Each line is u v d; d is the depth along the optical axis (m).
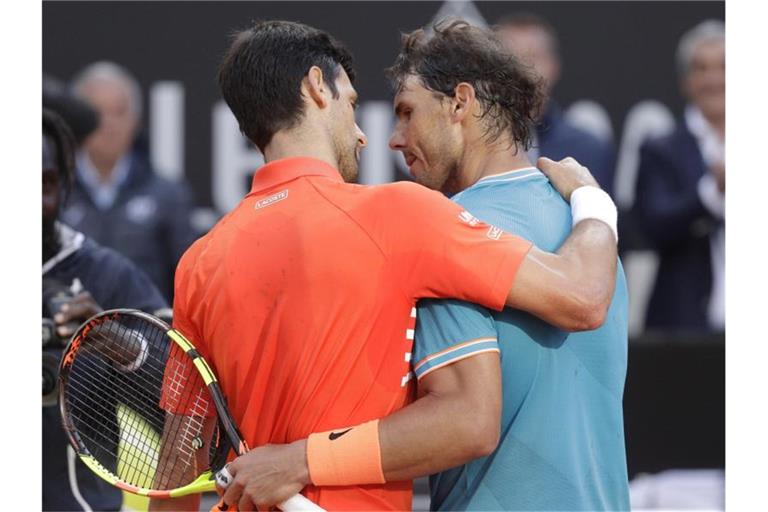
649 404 18.61
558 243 8.44
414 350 8.14
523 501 8.26
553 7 20.25
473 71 8.90
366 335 7.92
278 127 8.63
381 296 7.90
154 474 9.14
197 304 8.55
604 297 7.89
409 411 7.85
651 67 20.34
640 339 18.73
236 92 8.76
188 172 20.17
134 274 13.50
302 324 7.97
